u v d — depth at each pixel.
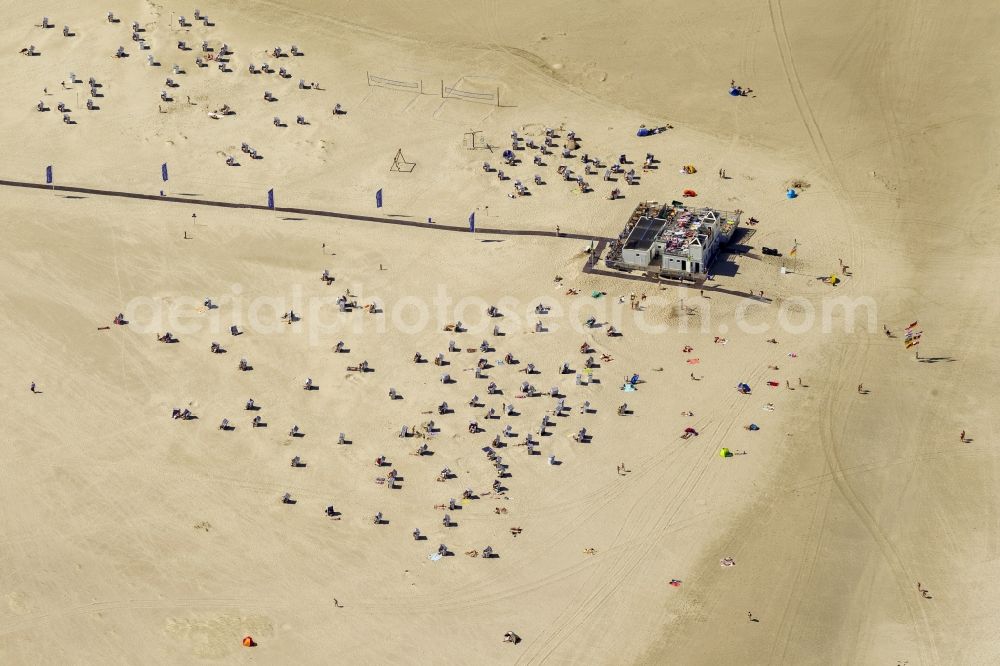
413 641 153.38
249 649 153.25
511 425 178.50
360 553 163.25
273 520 167.50
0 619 157.12
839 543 162.12
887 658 149.50
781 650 151.00
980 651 149.62
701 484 170.00
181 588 160.00
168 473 174.12
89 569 162.50
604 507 167.38
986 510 165.00
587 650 151.75
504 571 160.50
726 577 159.00
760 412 179.25
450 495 169.62
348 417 181.00
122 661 152.50
